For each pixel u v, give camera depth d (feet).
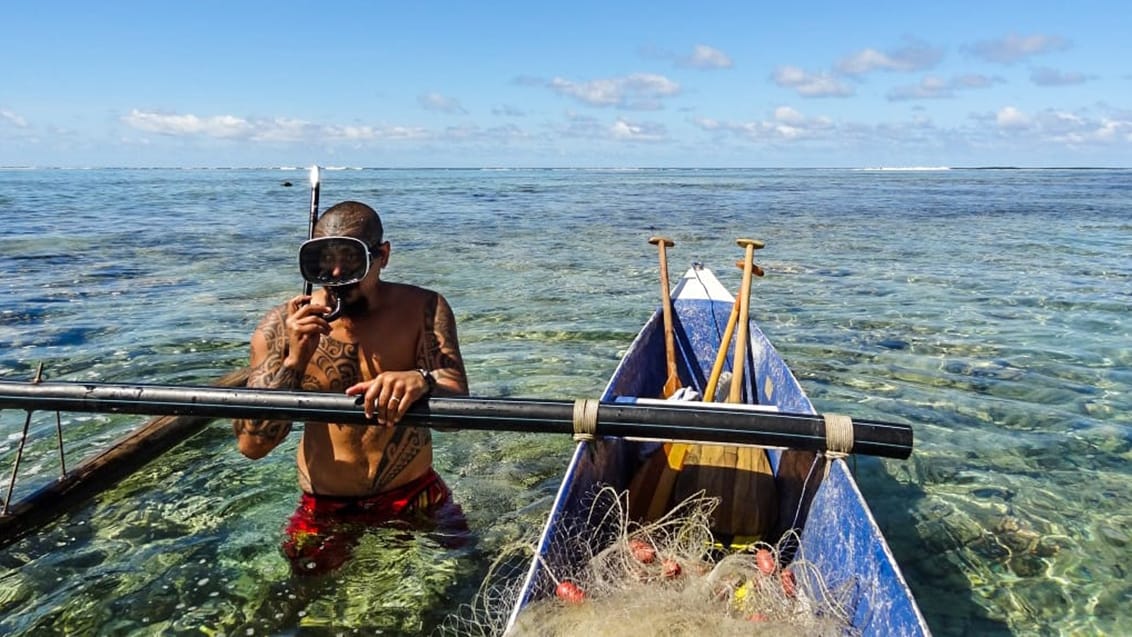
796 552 11.00
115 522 12.89
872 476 15.24
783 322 28.30
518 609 7.80
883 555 8.38
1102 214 80.64
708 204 102.73
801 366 22.50
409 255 46.62
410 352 10.77
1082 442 16.92
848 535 9.41
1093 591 11.51
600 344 24.84
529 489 14.33
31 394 9.43
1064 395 19.90
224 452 15.80
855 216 79.92
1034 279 37.58
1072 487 14.80
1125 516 13.71
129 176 254.06
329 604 10.68
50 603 10.66
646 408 9.23
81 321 26.81
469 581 11.16
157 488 14.14
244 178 230.68
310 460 11.17
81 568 11.50
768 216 80.02
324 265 9.70
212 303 30.48
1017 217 77.30
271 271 38.86
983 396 19.85
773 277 38.70
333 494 11.17
